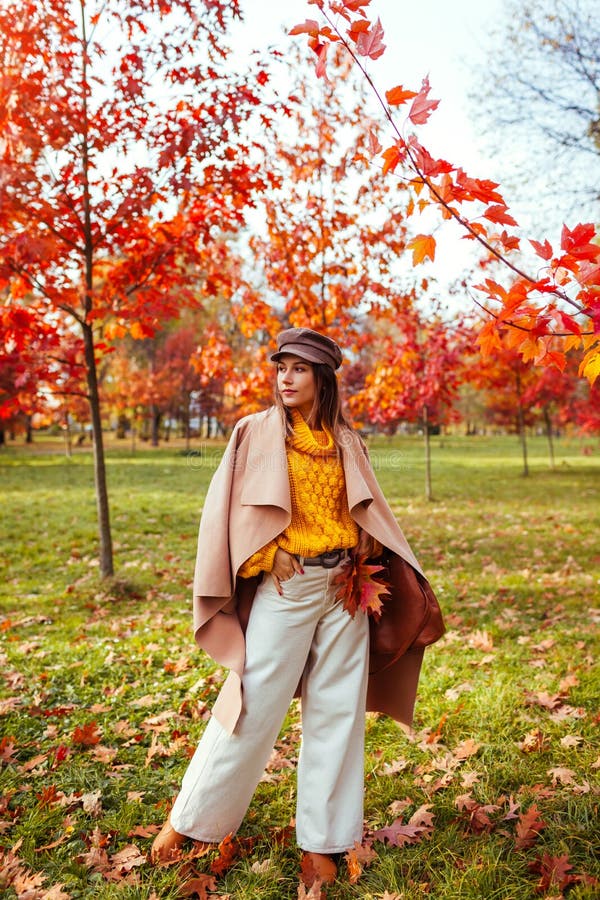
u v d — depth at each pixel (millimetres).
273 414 2143
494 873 1959
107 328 6227
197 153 5043
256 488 2035
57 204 5270
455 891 1902
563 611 4797
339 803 2102
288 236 7027
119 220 5445
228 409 28062
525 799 2338
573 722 2920
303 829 2098
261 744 2051
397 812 2344
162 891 1951
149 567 6730
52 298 5520
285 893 1982
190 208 5812
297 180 6953
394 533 2236
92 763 2746
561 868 1943
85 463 22922
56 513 10320
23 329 5527
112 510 10641
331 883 2006
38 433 54312
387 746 2840
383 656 2355
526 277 1938
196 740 2941
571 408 16438
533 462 24531
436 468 20797
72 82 5000
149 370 29422
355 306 7348
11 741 2895
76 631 4613
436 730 2908
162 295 5695
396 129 1921
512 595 5281
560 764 2580
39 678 3666
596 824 2152
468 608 4988
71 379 6012
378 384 8562
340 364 2240
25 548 7648
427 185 1950
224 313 20078
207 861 2100
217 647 2109
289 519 2002
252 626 2100
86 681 3676
